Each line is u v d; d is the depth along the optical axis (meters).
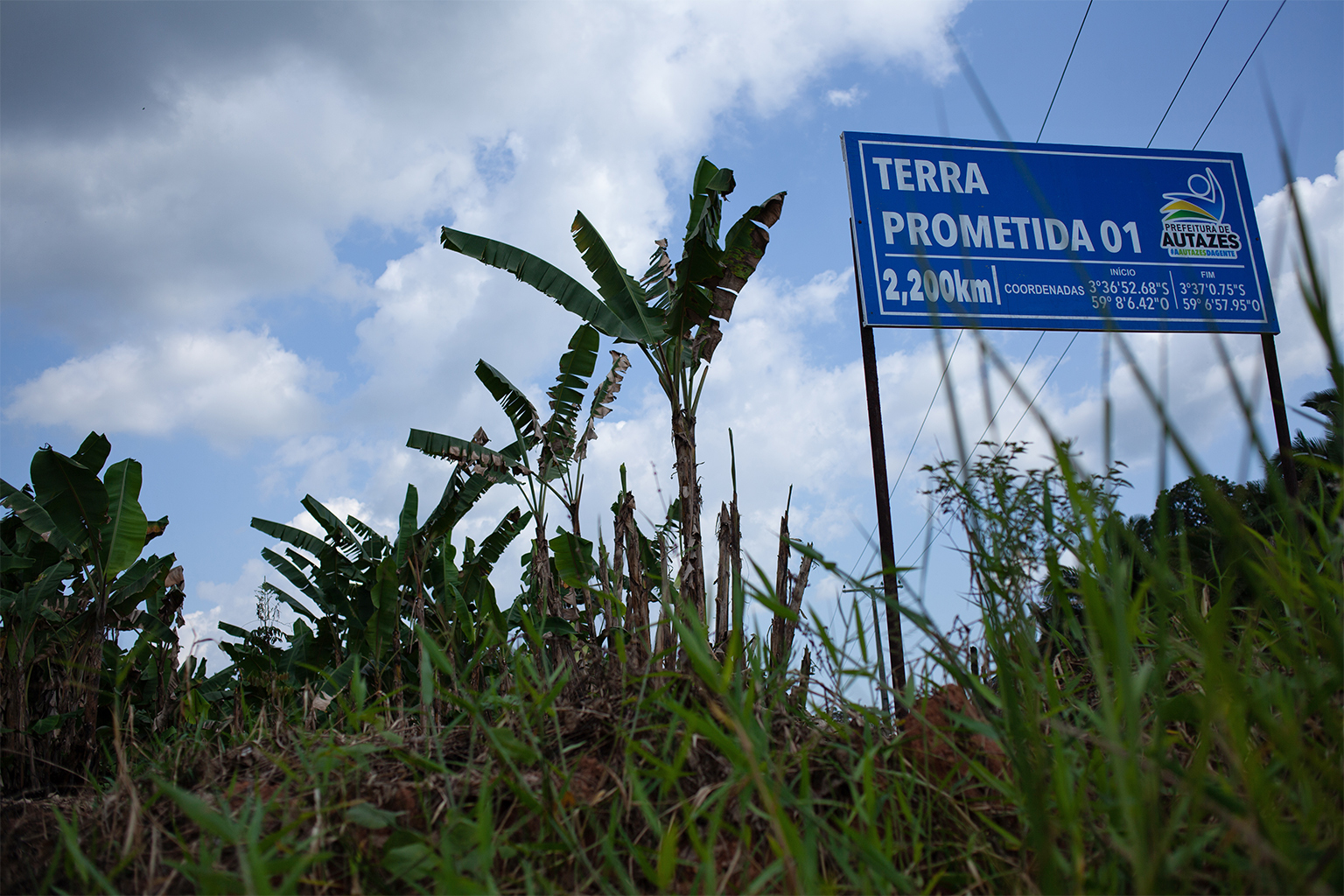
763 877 1.72
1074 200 7.67
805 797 2.03
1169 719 1.86
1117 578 1.60
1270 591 1.84
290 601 10.14
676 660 3.09
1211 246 7.81
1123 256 7.61
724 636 4.36
